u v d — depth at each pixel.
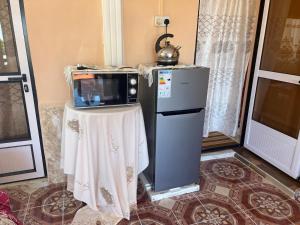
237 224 1.74
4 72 1.89
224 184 2.22
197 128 1.93
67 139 1.66
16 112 2.02
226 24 2.38
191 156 2.00
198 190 2.12
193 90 1.80
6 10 1.78
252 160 2.60
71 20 1.85
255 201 1.99
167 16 2.10
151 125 1.86
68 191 2.07
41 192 2.06
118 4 1.86
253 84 2.62
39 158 2.16
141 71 1.88
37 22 1.78
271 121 2.48
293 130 2.23
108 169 1.65
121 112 1.57
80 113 1.54
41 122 2.00
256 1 2.41
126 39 2.04
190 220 1.78
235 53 2.53
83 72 1.54
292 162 2.23
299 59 2.12
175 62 1.92
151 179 2.03
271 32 2.39
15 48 1.85
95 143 1.58
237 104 2.75
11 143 2.04
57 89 1.98
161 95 1.71
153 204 1.94
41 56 1.87
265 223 1.75
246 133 2.80
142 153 1.83
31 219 1.76
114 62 2.00
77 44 1.92
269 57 2.44
